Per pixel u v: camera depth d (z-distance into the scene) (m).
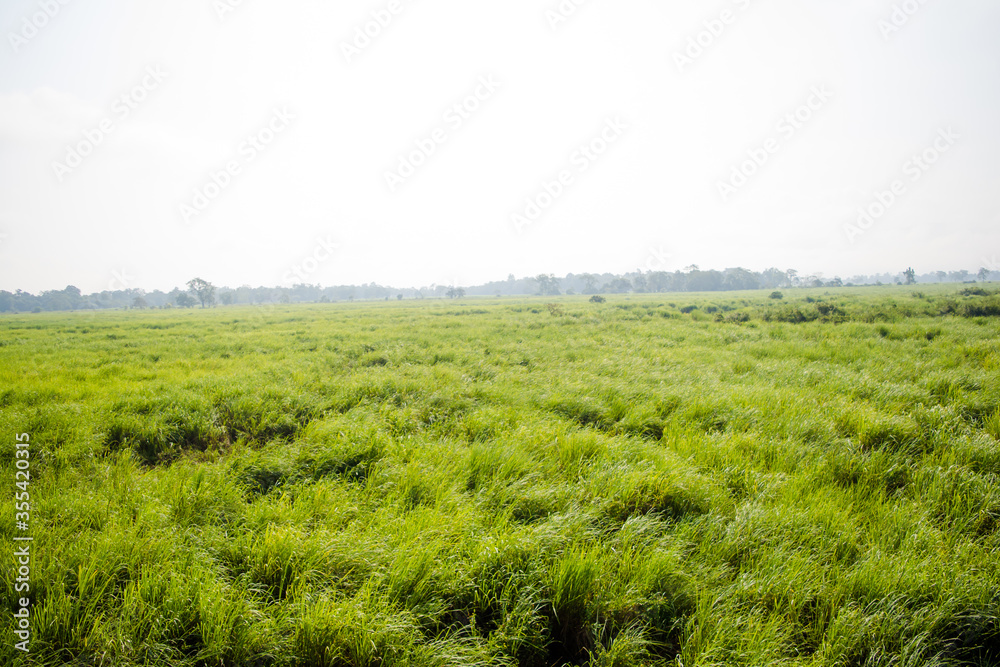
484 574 3.45
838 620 3.03
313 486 4.79
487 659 2.90
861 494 4.71
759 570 3.51
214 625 2.96
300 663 2.83
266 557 3.64
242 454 5.89
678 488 4.57
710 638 2.97
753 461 5.44
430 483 4.86
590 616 3.22
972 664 2.98
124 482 4.94
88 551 3.56
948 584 3.36
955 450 5.48
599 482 4.78
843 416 6.65
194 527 4.04
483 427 6.71
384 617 3.02
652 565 3.45
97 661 2.84
